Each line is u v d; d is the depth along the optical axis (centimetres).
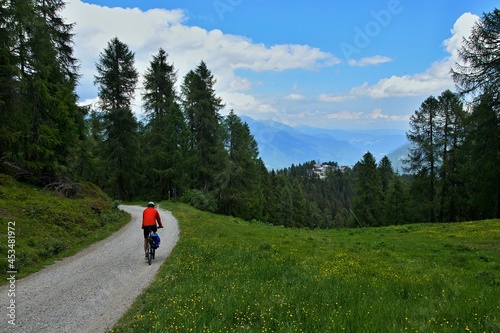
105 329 589
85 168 3325
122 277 959
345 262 1267
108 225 1989
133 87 4134
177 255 1243
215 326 530
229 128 4716
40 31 2089
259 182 6444
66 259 1212
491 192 2928
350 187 17212
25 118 2048
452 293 770
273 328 537
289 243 1856
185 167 4575
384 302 662
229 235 1994
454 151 4059
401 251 1719
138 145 4350
